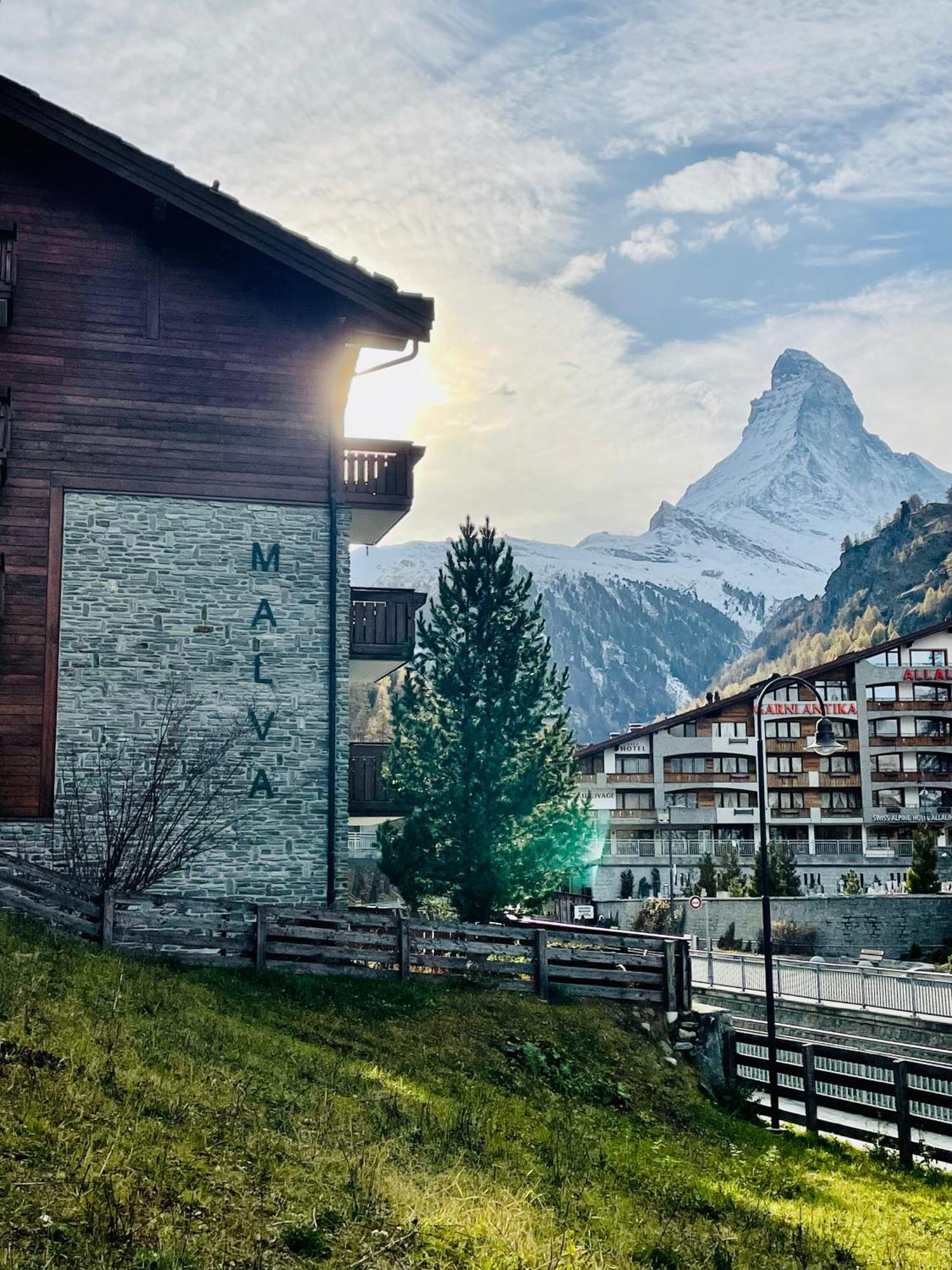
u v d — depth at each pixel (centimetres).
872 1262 1448
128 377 2523
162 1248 952
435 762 3131
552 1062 2019
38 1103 1158
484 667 3206
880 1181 1916
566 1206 1354
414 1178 1261
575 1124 1781
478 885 3047
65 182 2525
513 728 3161
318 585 2575
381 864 3170
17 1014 1409
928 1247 1534
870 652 9394
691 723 9312
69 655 2448
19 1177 1004
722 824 9194
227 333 2581
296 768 2533
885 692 9412
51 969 1677
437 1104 1625
